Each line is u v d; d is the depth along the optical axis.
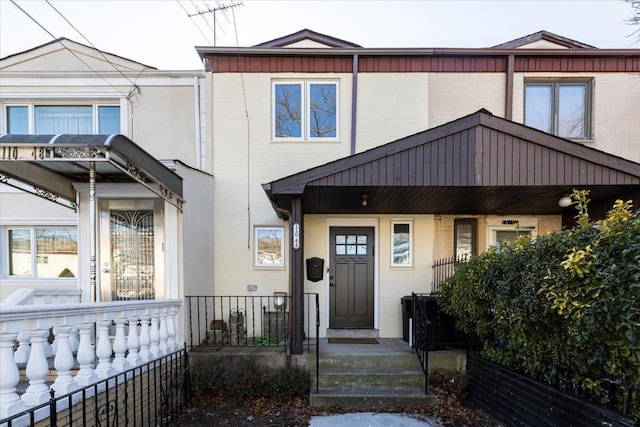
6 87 6.28
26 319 2.43
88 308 3.01
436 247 6.52
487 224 6.53
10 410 2.26
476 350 4.68
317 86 6.40
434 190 4.70
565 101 6.53
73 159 3.29
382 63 6.30
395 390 4.49
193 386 4.51
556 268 2.99
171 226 4.91
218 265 6.18
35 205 6.21
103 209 5.04
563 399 3.03
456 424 3.86
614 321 2.49
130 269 5.04
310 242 6.43
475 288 4.16
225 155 6.25
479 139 4.40
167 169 4.39
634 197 4.77
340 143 6.28
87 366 3.01
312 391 4.42
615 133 6.35
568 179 4.38
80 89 6.34
